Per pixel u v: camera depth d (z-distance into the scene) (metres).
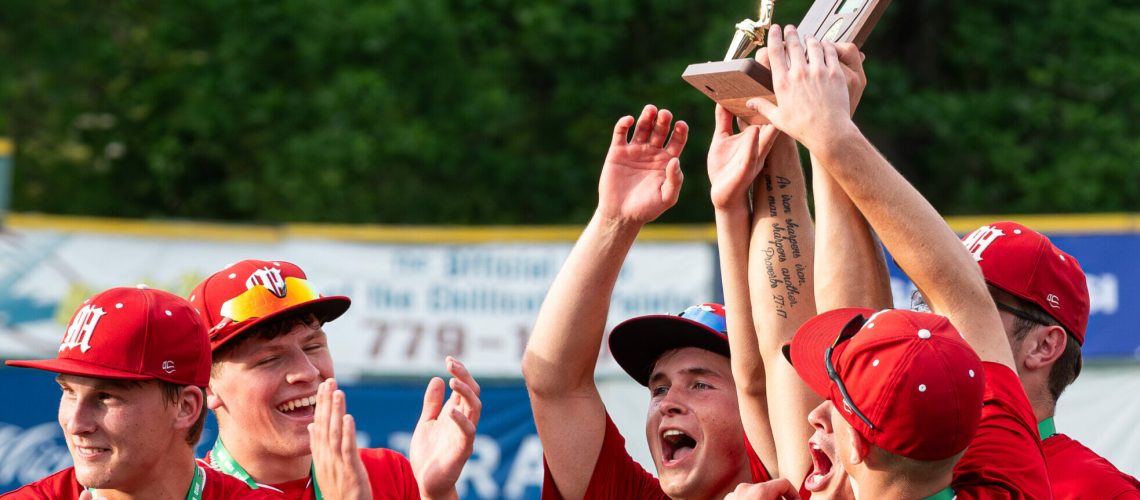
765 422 5.29
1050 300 5.21
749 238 5.26
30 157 25.58
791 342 4.64
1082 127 23.14
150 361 5.02
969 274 4.39
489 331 15.03
